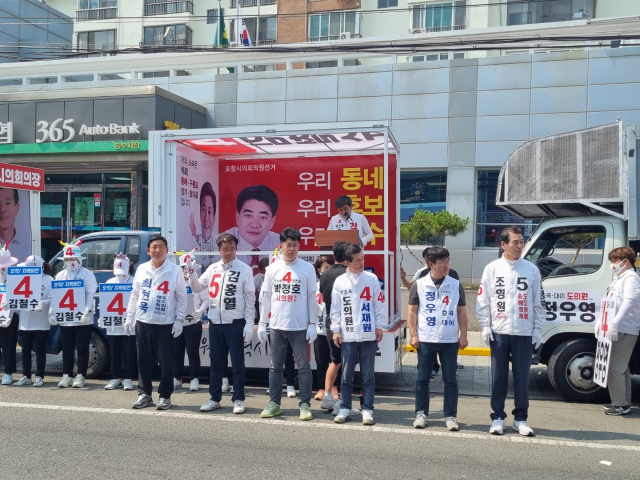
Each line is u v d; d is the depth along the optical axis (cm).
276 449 493
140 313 617
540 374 866
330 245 722
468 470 450
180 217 833
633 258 622
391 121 1734
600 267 676
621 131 664
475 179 1695
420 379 571
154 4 3055
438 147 1709
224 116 1845
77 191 1769
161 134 782
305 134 742
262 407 641
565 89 1622
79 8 3116
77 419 577
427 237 1462
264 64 1984
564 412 642
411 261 1738
